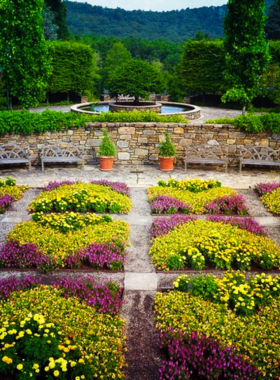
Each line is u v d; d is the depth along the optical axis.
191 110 21.78
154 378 4.26
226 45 18.77
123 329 4.92
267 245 6.93
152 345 4.74
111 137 12.35
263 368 4.15
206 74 30.20
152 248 6.98
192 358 4.27
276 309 5.16
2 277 6.06
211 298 5.44
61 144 12.29
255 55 18.17
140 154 12.52
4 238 7.30
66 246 6.77
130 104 20.94
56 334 4.38
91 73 31.16
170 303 5.30
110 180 10.91
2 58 15.18
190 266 6.55
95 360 4.16
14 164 12.09
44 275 6.15
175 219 8.09
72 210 8.66
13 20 14.63
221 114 24.77
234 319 4.98
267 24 38.84
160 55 55.84
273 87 24.09
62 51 28.89
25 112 12.12
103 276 6.18
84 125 12.19
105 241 6.96
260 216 8.68
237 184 10.73
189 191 9.77
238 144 12.29
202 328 4.78
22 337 4.18
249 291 5.40
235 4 17.48
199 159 11.80
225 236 7.09
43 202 8.51
